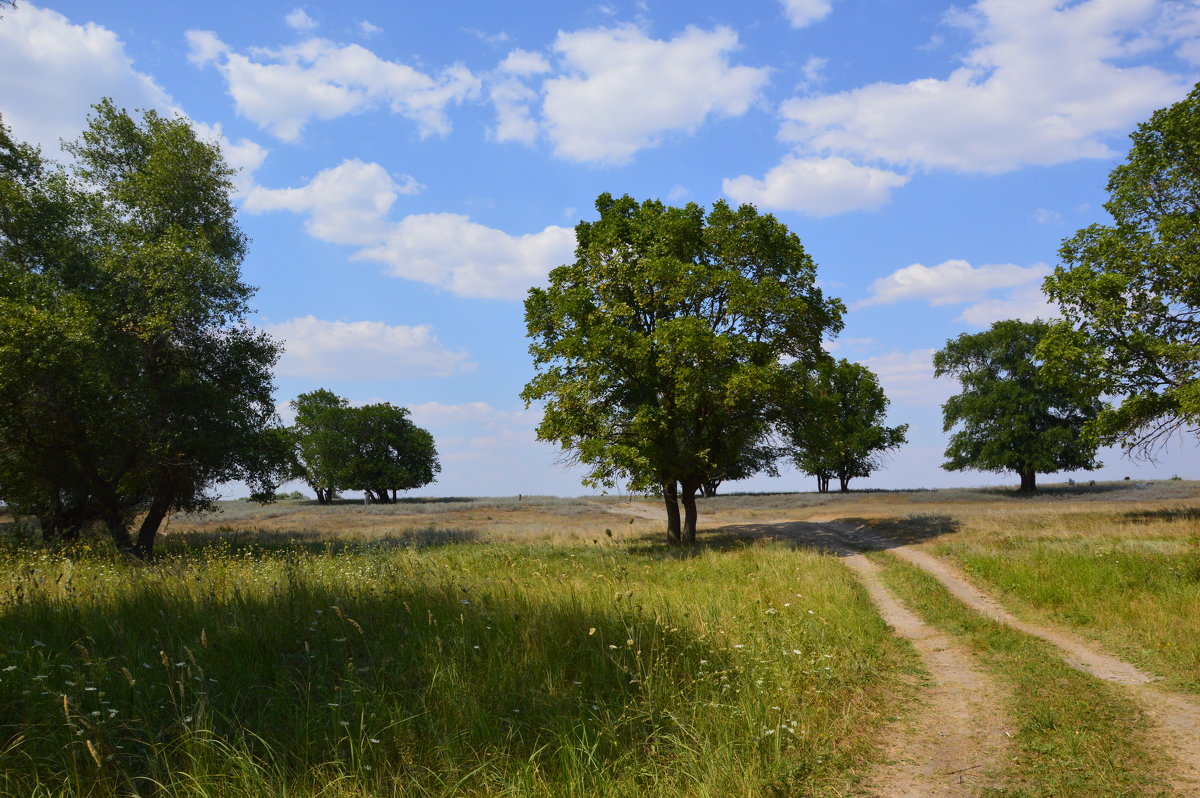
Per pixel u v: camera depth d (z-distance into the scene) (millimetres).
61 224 26344
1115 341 25938
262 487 29406
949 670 8992
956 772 5465
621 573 14844
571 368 25766
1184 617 10836
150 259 25234
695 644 7684
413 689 5848
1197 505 31734
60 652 5902
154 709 5082
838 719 6547
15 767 4305
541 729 5352
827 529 31250
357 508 60906
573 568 15977
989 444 50812
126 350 24656
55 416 22953
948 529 26750
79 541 20500
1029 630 11383
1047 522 26328
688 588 13312
